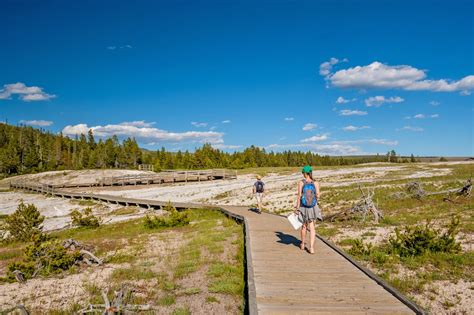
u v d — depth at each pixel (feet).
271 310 20.18
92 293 28.99
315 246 36.60
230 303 25.46
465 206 58.95
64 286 31.48
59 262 35.96
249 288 23.47
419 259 33.06
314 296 22.33
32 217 67.67
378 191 82.02
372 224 51.62
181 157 318.24
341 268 28.43
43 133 463.83
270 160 348.59
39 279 34.12
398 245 36.09
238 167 278.87
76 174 252.42
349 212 55.67
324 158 451.94
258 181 68.28
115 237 58.13
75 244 45.24
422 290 26.18
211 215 77.36
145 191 145.48
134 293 27.99
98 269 36.70
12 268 34.40
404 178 110.73
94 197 126.31
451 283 27.37
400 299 21.54
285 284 24.59
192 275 32.14
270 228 49.03
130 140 384.88
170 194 129.18
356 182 109.40
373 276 25.66
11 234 66.54
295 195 96.02
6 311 24.03
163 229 64.08
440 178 100.01
